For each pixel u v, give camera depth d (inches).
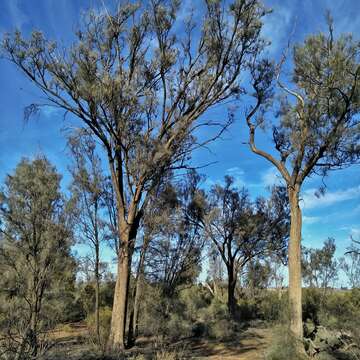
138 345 571.2
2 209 395.2
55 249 393.7
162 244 626.2
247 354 505.7
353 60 461.7
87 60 490.0
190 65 573.6
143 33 544.7
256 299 1156.5
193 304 848.9
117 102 496.1
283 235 956.0
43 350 322.0
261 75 566.9
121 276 555.8
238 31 544.7
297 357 435.5
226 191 957.8
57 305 386.9
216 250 910.4
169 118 572.7
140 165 536.1
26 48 485.1
